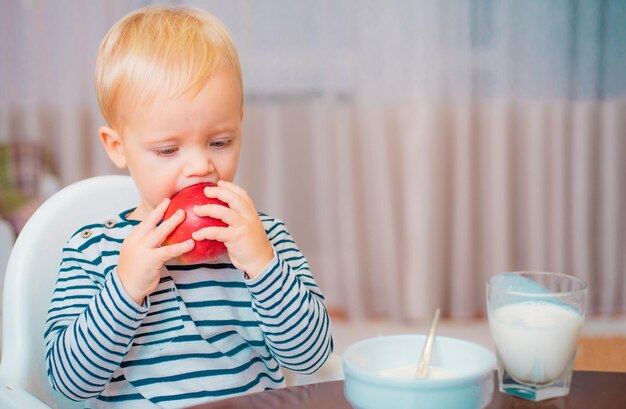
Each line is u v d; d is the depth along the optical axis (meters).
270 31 2.91
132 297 0.88
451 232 2.98
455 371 0.71
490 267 2.99
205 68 0.92
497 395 0.73
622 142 2.98
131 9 2.90
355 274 2.97
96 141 2.94
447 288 3.01
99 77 0.98
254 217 0.91
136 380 0.98
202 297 1.01
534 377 0.71
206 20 1.01
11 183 2.86
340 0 2.88
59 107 2.93
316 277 3.04
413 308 2.99
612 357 2.49
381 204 2.95
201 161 0.93
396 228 2.97
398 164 2.96
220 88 0.93
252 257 0.90
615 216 3.01
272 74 2.94
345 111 2.91
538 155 2.94
